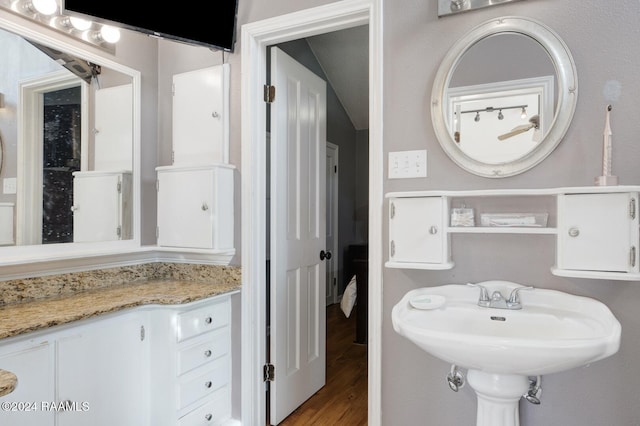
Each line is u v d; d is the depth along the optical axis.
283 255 2.23
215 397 1.96
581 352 1.01
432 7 1.63
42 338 1.37
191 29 1.92
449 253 1.53
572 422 1.41
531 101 1.47
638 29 1.34
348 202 5.76
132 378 1.71
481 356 1.06
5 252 1.61
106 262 2.00
